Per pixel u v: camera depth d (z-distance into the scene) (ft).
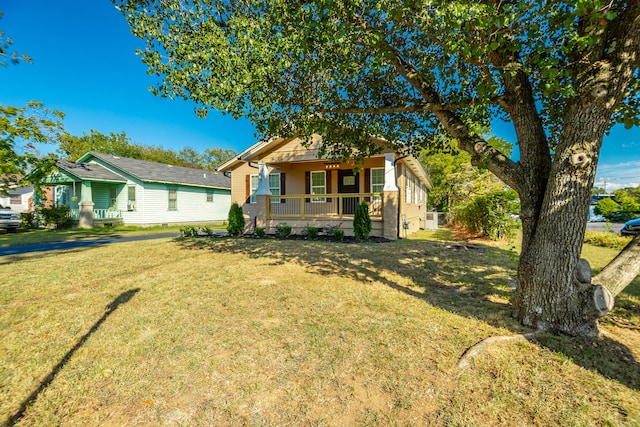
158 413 6.22
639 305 11.98
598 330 9.14
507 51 9.86
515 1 9.56
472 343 8.87
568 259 9.03
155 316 11.18
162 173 64.44
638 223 29.78
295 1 10.88
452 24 8.04
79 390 6.93
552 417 5.92
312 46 11.00
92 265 20.03
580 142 8.50
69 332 9.87
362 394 6.75
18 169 33.60
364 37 10.93
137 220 57.06
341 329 9.95
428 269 18.69
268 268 19.07
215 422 5.98
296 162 39.42
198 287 14.89
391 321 10.53
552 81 8.63
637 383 6.91
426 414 6.11
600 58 8.18
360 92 14.80
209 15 12.20
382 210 33.94
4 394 6.77
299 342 9.10
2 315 11.28
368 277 16.76
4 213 47.85
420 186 59.00
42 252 25.79
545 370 7.43
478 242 32.24
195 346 8.92
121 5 11.61
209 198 71.56
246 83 11.21
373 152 17.60
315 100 14.14
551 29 8.99
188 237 36.58
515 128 10.35
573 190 8.80
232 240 33.09
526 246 9.99
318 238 34.24
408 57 12.64
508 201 33.32
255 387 7.04
